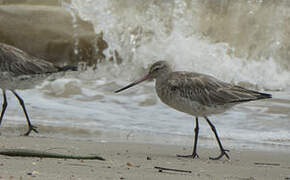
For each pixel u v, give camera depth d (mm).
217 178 10609
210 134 17312
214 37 27109
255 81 25031
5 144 14109
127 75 25969
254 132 17547
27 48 28031
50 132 16812
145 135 16875
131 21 27891
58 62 27891
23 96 21781
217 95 14156
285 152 14898
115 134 16828
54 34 28000
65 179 9188
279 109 19922
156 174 10500
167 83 14797
